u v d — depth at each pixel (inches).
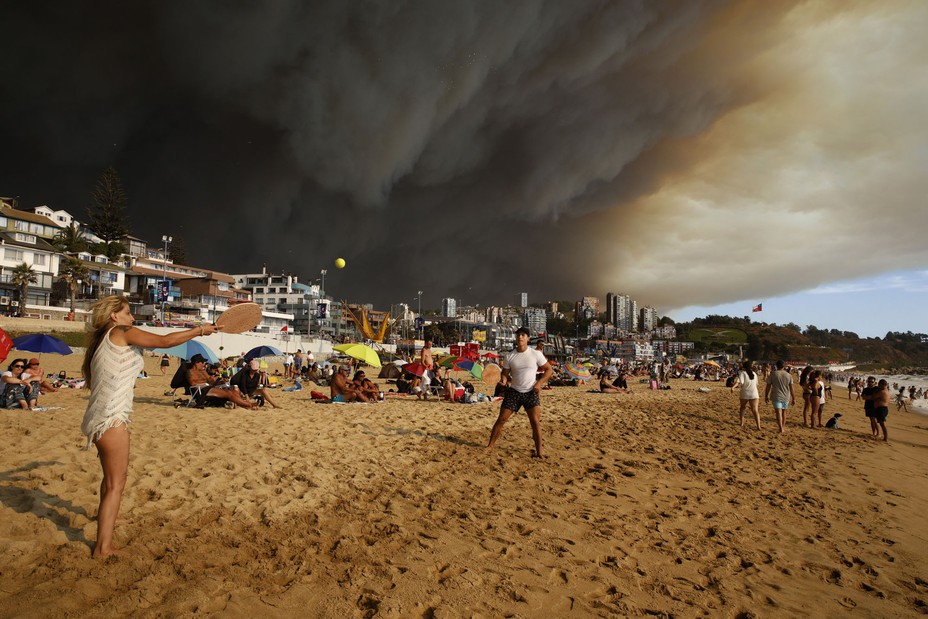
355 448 282.2
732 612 126.2
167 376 1032.2
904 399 1206.3
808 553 172.7
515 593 125.3
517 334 291.7
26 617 95.3
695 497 229.8
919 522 221.0
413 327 5172.2
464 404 574.6
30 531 137.3
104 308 131.0
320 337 3102.9
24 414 357.4
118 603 104.0
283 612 107.5
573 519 186.7
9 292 2049.7
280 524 160.7
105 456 126.8
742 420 514.0
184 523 155.3
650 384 1149.1
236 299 3179.1
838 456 376.8
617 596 129.6
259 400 467.8
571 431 397.7
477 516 182.1
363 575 128.0
